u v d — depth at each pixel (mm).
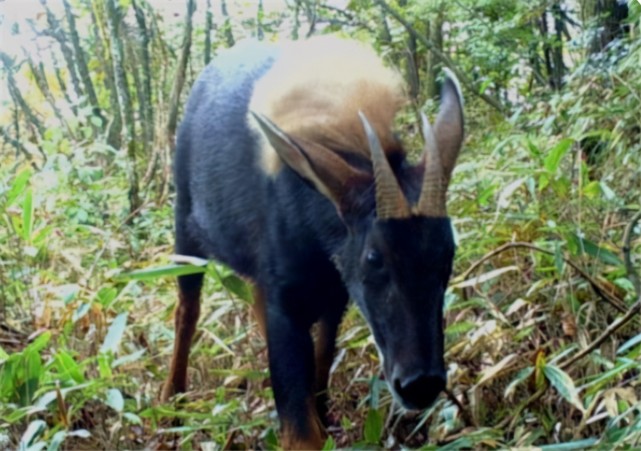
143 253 7355
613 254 4930
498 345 4859
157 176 9734
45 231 6258
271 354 4473
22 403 4492
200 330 5602
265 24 13344
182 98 11984
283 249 4469
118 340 4703
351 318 5379
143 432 4848
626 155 6266
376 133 4137
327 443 4051
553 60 11031
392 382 3795
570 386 4148
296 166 4043
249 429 4625
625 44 7785
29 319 5840
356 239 4020
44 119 12906
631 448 3848
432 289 3787
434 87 11859
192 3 9906
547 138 6848
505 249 5047
